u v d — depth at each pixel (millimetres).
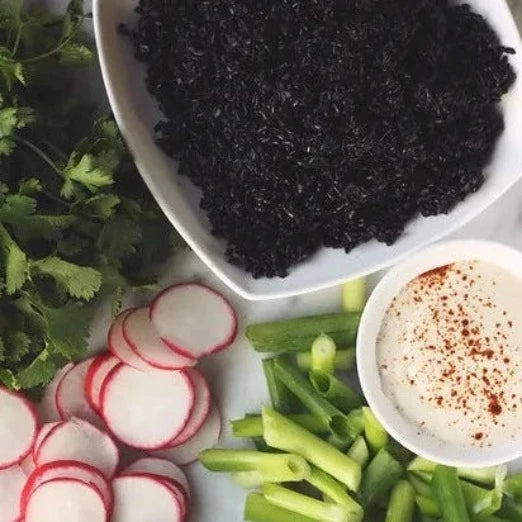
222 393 500
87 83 495
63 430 497
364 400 490
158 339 495
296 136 452
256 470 482
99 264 458
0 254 444
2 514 500
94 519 488
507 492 482
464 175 457
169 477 496
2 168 450
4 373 460
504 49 450
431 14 450
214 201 469
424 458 469
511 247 467
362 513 476
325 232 468
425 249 457
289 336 487
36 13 479
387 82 443
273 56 448
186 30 460
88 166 438
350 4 441
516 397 461
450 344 462
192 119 466
